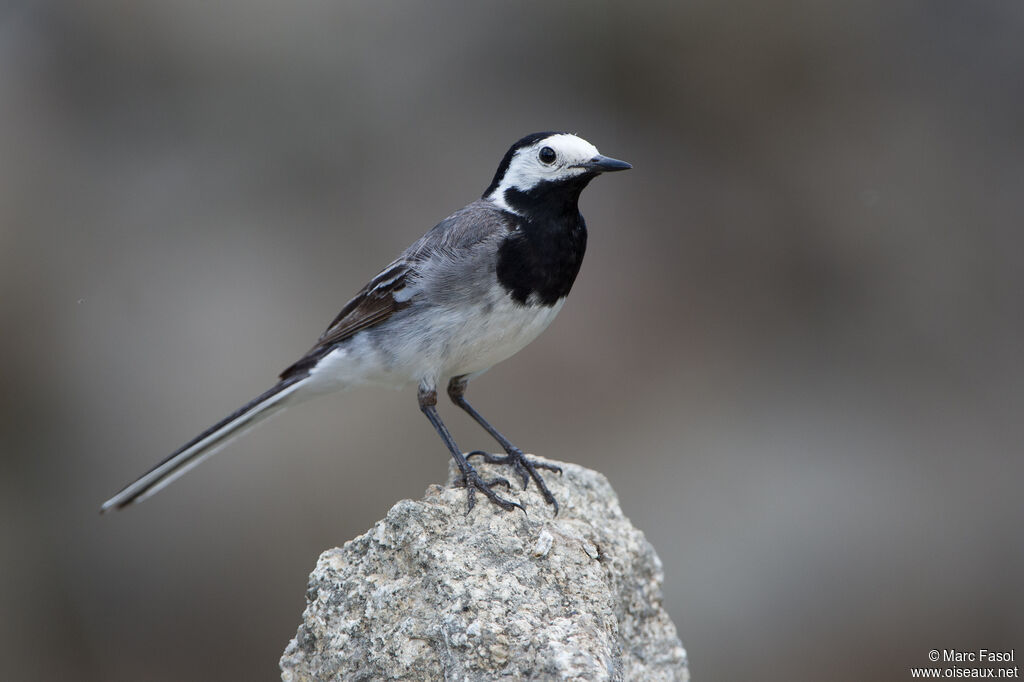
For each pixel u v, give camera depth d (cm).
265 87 1703
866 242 1667
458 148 1673
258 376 1437
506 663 596
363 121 1689
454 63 1739
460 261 791
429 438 1373
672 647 759
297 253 1566
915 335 1614
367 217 1606
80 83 1689
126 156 1658
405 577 641
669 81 1745
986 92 1759
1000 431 1512
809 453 1456
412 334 803
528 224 805
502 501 713
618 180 1683
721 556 1332
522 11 1761
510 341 820
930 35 1780
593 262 1594
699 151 1731
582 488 775
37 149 1620
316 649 653
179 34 1700
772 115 1739
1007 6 1783
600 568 650
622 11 1741
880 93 1747
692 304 1598
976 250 1653
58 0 1709
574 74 1755
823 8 1728
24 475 1423
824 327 1622
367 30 1736
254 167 1655
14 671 1302
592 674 584
